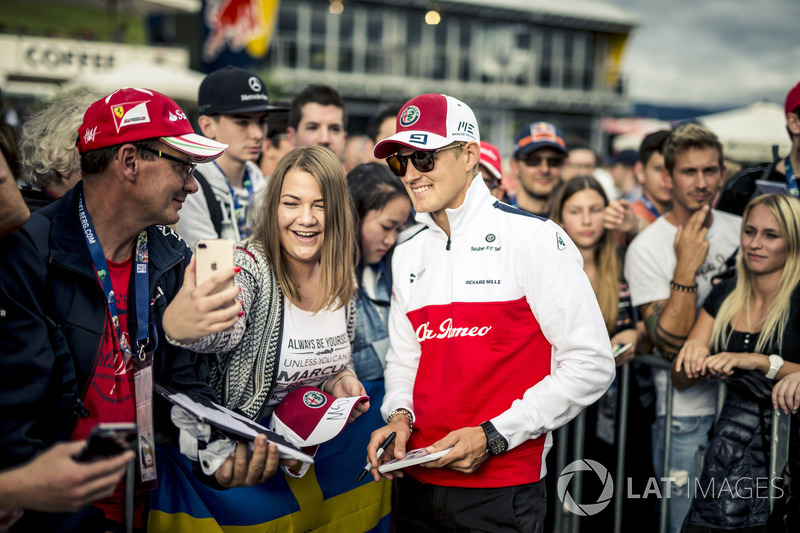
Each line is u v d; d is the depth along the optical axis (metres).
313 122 3.80
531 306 1.86
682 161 2.73
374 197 2.34
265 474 1.58
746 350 2.32
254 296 1.86
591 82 25.09
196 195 2.70
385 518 2.33
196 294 1.49
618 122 24.97
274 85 16.14
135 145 1.54
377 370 2.38
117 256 1.65
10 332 1.39
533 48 24.25
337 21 21.77
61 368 1.48
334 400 1.92
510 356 1.88
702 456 2.55
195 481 1.78
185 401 1.59
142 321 1.62
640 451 2.73
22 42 11.95
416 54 22.89
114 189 1.56
